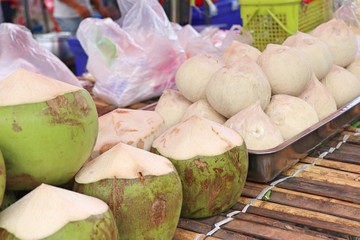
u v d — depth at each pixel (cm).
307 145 93
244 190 85
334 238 69
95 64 140
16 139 59
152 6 141
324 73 113
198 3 227
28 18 269
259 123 89
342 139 104
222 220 76
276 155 86
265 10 154
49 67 130
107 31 139
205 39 148
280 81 101
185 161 73
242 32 149
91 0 245
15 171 61
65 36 248
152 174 64
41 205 55
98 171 65
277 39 155
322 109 104
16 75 63
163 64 140
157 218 64
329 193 82
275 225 74
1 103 60
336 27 122
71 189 69
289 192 84
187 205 75
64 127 61
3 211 57
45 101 60
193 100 106
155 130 86
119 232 63
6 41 127
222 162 74
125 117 87
